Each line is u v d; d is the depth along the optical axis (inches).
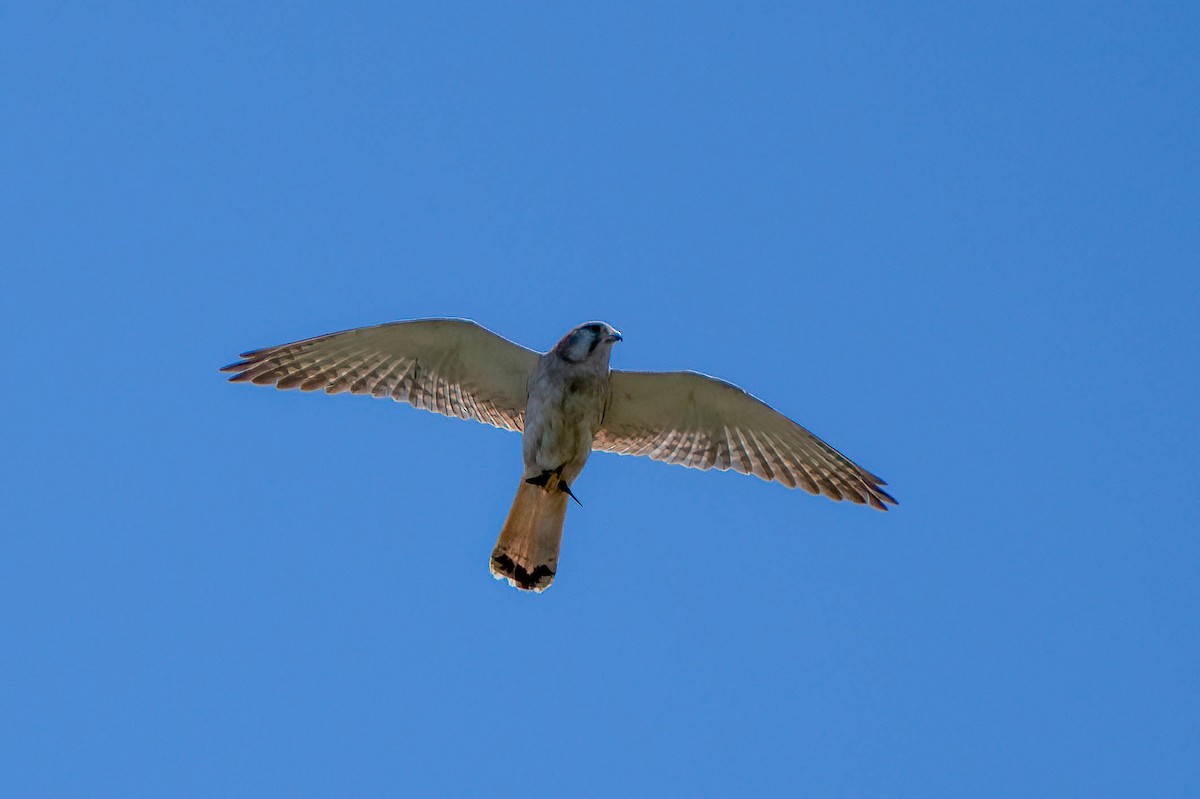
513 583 599.5
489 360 615.8
